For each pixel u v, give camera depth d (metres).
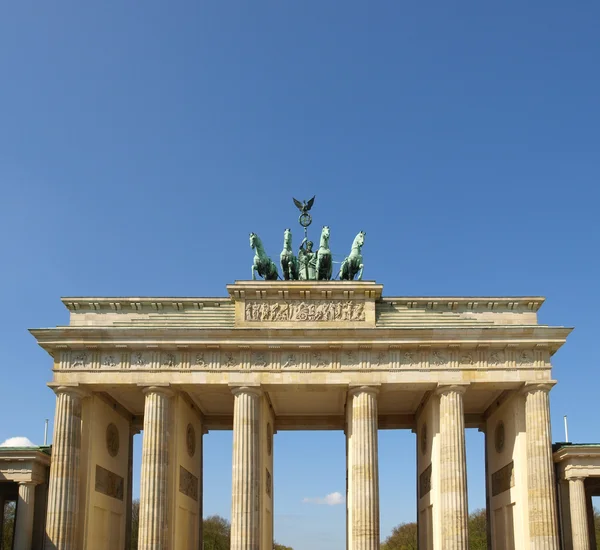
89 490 99.75
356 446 97.31
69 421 97.50
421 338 99.62
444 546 94.69
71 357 99.69
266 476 108.00
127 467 117.81
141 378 98.88
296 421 126.62
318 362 99.88
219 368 99.38
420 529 115.19
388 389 101.56
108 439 109.38
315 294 102.88
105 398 108.06
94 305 104.88
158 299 104.25
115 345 99.31
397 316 103.69
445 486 96.25
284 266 108.44
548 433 97.50
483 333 99.44
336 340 99.62
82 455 100.00
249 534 94.31
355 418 98.31
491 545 113.56
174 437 101.06
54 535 93.12
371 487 95.62
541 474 95.75
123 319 104.31
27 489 96.06
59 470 95.50
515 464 101.56
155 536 94.06
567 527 96.62
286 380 99.06
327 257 108.62
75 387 98.38
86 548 97.44
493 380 99.06
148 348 99.56
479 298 104.69
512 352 100.25
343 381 99.00
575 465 96.00
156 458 96.50
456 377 99.19
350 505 98.50
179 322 103.38
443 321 103.94
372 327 100.31
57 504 94.25
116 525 112.12
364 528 94.38
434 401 102.31
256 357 99.94
